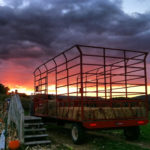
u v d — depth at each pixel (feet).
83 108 23.70
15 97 33.83
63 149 22.76
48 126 43.14
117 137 30.66
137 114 27.17
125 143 26.23
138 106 27.61
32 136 24.80
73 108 25.88
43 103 36.17
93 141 27.27
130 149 22.99
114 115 25.55
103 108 25.14
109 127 24.95
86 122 23.61
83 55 24.29
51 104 32.83
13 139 25.08
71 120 26.12
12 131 28.58
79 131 24.97
